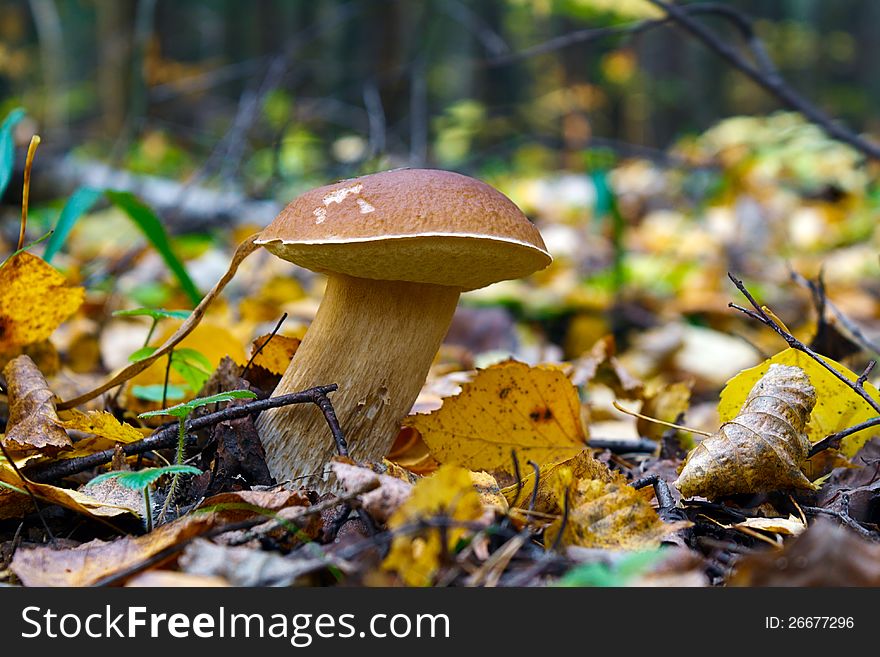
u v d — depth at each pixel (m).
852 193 1.05
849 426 0.31
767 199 1.03
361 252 0.26
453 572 0.23
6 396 0.33
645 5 0.78
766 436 0.27
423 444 0.33
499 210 0.27
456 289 0.29
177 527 0.24
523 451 0.31
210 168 0.85
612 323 0.67
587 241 0.93
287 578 0.23
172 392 0.33
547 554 0.24
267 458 0.28
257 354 0.32
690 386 0.38
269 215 0.88
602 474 0.28
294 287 0.68
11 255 0.30
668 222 1.03
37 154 1.01
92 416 0.28
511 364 0.30
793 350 0.30
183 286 0.38
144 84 0.86
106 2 1.24
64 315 0.33
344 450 0.27
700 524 0.27
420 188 0.26
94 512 0.26
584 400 0.43
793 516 0.27
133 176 0.98
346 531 0.25
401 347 0.28
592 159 1.03
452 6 0.77
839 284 0.76
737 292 0.71
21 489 0.26
